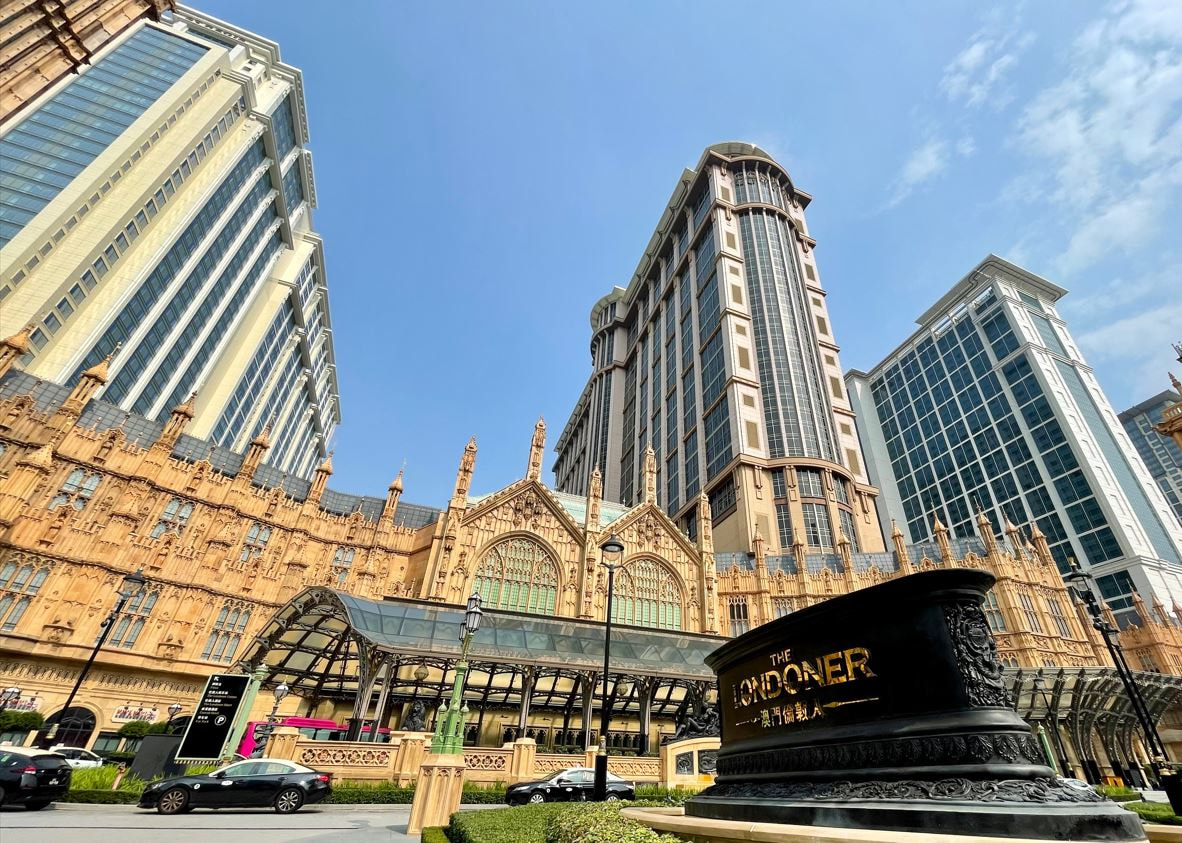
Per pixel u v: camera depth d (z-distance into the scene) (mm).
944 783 6773
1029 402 123000
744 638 10445
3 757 17562
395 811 20875
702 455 92125
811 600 61000
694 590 60312
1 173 65625
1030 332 131625
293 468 152125
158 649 41781
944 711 7223
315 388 159375
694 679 40938
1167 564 94938
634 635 44812
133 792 20719
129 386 74688
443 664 36031
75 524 41469
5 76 23156
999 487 122688
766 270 106938
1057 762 42125
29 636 37344
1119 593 93438
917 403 154125
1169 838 6699
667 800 19266
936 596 7824
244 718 25719
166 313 82625
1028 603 58688
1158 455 184125
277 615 32688
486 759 26625
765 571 63406
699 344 106750
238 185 102438
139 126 80812
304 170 131625
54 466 42125
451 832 13156
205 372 97188
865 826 6867
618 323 160125
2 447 41188
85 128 76125
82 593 40281
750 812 8406
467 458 55094
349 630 35062
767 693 9641
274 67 120312
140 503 44656
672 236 138500
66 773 18500
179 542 45281
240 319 109562
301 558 50188
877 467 155500
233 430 108438
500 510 54812
